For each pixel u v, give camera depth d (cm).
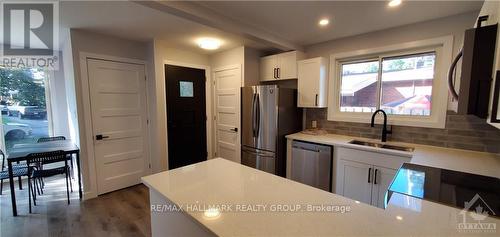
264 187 121
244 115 347
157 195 124
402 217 89
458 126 223
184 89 369
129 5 200
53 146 294
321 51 321
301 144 288
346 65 308
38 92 360
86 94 280
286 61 337
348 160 249
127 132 323
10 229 220
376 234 77
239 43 330
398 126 264
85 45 274
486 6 120
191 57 376
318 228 82
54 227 225
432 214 91
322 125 329
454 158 188
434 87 240
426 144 245
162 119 339
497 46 98
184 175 140
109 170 309
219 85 393
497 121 91
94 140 292
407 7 203
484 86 104
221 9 208
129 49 315
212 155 415
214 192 114
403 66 261
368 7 203
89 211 257
